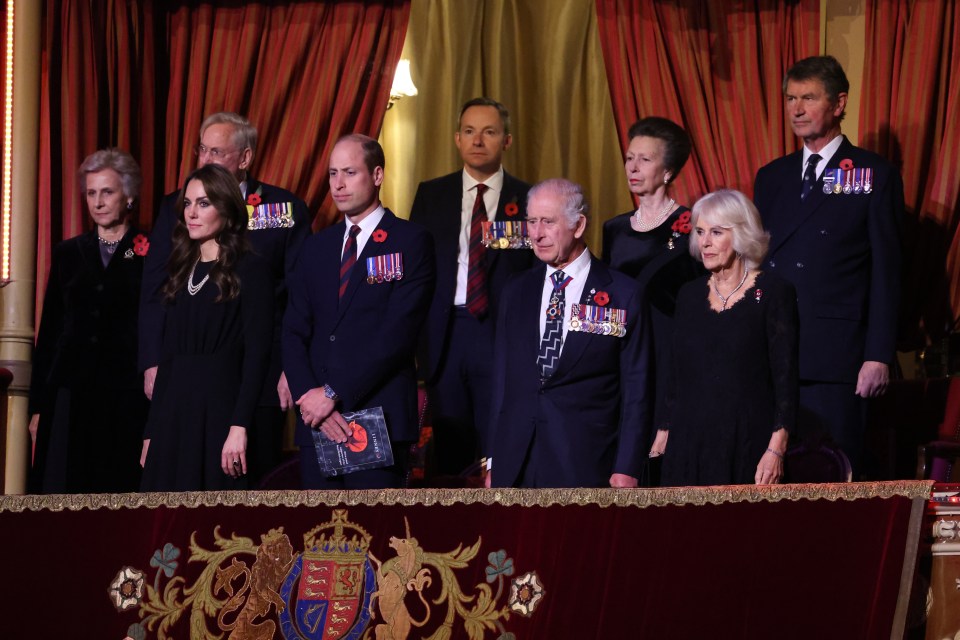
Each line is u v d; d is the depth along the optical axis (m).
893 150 21.30
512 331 14.56
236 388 14.02
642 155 17.86
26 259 16.33
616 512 12.44
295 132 22.06
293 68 22.12
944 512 12.72
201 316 14.10
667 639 12.38
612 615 12.35
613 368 14.33
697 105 22.16
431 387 18.88
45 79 21.59
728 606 12.46
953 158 20.92
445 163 22.92
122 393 17.31
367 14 22.34
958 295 20.83
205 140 17.88
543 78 23.17
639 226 17.97
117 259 17.64
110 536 12.20
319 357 14.91
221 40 22.31
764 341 13.84
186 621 12.16
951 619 12.67
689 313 14.29
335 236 15.45
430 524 12.34
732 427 13.69
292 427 22.17
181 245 14.47
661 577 12.43
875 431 19.78
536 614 12.33
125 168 17.73
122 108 21.86
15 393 15.95
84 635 12.09
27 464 15.98
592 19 23.16
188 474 13.76
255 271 14.29
